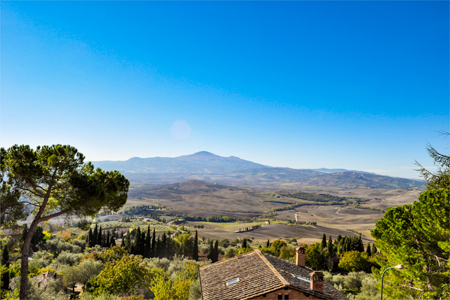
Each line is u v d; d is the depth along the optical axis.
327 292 24.83
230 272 27.27
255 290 22.83
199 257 112.31
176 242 119.75
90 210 26.67
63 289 49.97
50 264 65.38
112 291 41.25
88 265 54.31
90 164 28.86
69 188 26.28
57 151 26.14
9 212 24.45
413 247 29.75
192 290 39.78
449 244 25.19
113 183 28.92
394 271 31.33
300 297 22.73
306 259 85.12
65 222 26.94
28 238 25.44
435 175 26.22
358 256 79.25
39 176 25.06
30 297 34.44
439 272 28.08
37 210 27.86
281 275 24.00
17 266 47.41
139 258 47.09
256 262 27.64
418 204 28.64
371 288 46.28
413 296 29.64
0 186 24.56
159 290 39.34
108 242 110.69
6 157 25.19
